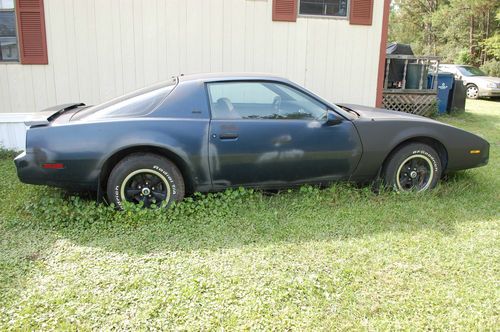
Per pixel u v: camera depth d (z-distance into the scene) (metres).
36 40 6.86
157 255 2.97
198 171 3.69
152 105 3.68
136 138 3.51
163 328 2.20
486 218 3.64
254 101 3.85
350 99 7.82
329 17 7.45
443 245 3.12
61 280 2.64
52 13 6.80
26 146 3.51
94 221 3.50
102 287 2.56
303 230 3.37
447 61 28.92
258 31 7.31
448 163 4.22
